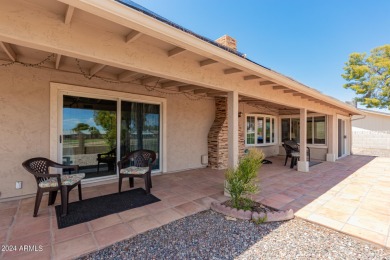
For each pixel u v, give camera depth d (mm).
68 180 3090
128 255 2100
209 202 3500
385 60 13594
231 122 3932
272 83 4340
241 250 2223
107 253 2121
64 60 3604
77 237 2363
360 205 3424
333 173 5969
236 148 3934
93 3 1597
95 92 4320
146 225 2695
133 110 5051
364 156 9977
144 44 2605
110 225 2664
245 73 3795
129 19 1816
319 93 5336
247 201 3367
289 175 5672
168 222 2805
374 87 14258
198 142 6402
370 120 13891
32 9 1837
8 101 3426
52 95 3803
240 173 3301
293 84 4242
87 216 2893
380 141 13367
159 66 2752
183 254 2135
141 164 4555
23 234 2398
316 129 8898
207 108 6648
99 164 4551
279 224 2830
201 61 3252
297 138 9344
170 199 3625
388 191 4215
